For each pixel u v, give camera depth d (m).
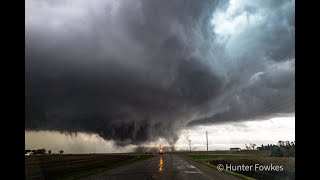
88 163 69.44
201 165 53.19
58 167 54.81
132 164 58.31
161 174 33.88
